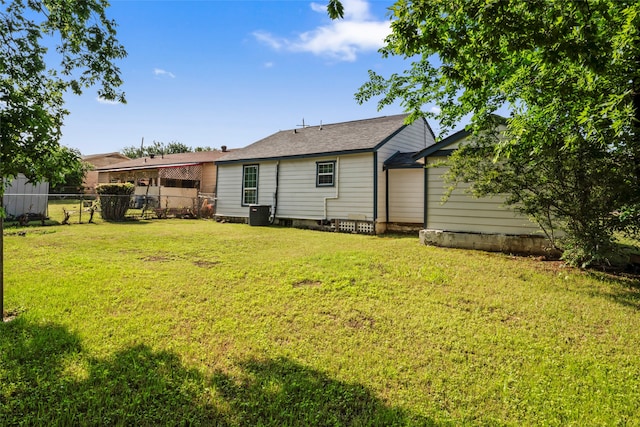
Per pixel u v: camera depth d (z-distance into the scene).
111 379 2.54
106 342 3.12
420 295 4.70
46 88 4.16
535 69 5.26
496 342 3.35
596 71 3.04
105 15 4.44
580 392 2.56
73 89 4.47
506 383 2.65
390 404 2.38
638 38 3.66
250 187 15.14
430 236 8.78
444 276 5.61
